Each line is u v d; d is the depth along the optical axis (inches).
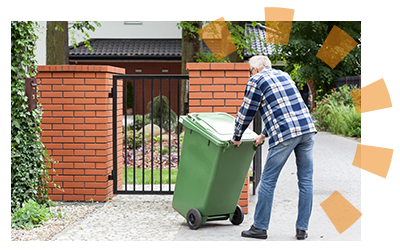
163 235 163.6
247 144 166.2
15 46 182.2
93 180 226.7
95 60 977.5
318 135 598.9
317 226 177.6
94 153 226.5
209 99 205.3
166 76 220.5
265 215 159.6
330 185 267.0
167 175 307.7
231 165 167.0
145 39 1075.3
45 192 204.4
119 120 247.4
